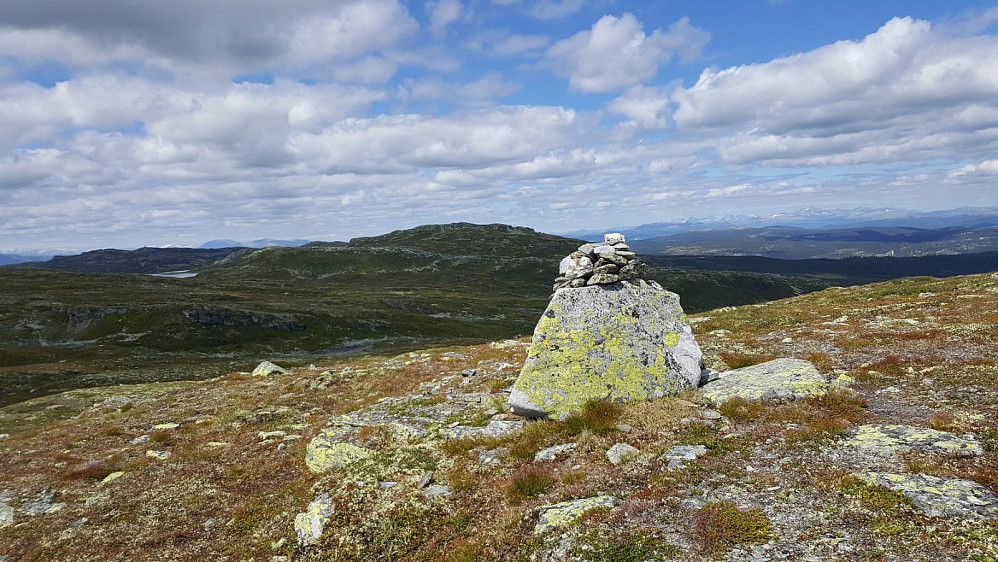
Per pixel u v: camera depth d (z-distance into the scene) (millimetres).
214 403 40406
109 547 15555
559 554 9758
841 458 12164
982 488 9664
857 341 28438
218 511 17562
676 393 19141
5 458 27984
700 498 11008
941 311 38094
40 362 113438
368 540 12594
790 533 9156
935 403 15828
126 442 29375
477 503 13266
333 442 21125
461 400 25594
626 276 22484
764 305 68875
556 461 14664
